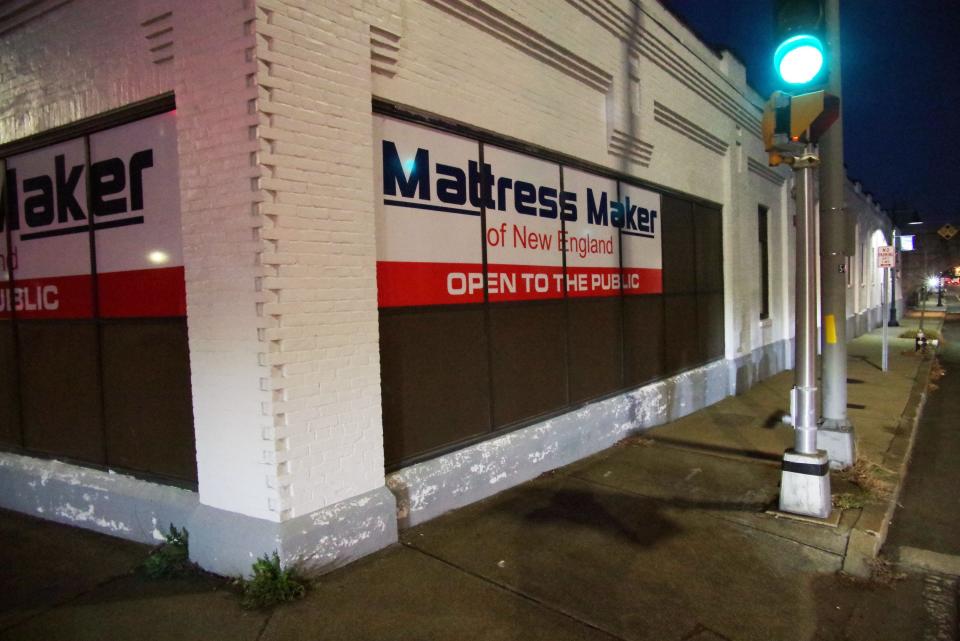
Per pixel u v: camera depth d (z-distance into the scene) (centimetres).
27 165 562
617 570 447
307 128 416
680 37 952
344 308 440
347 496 443
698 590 423
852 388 1252
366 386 455
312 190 420
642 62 853
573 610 391
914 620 400
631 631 371
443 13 538
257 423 406
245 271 403
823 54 516
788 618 395
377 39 469
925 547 530
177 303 464
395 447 508
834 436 687
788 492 554
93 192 513
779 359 1456
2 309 600
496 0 579
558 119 693
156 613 378
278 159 400
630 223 859
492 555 461
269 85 394
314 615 373
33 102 545
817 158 541
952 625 395
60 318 550
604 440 770
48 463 563
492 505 564
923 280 7244
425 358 536
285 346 405
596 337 781
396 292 509
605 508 564
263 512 409
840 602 417
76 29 506
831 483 643
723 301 1170
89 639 351
